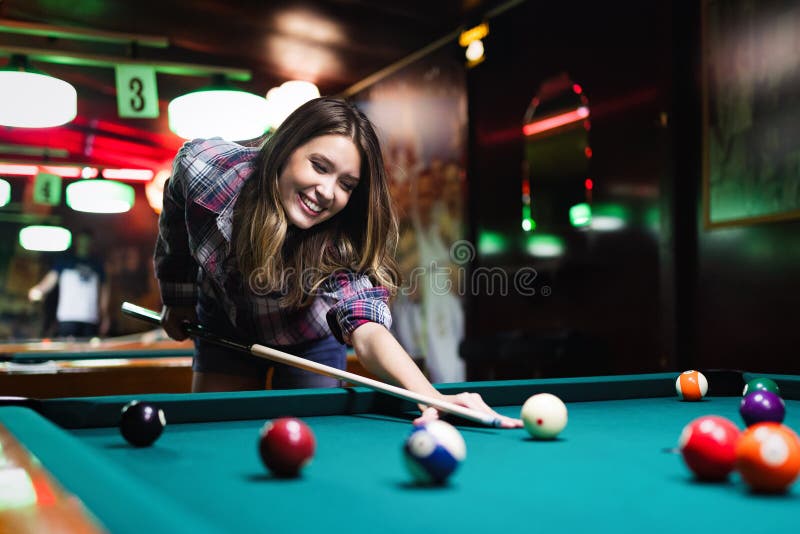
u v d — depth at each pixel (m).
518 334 4.91
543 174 5.37
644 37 4.56
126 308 2.55
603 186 4.85
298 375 2.38
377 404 1.80
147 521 0.63
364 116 2.04
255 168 2.12
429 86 6.66
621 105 4.73
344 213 2.19
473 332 6.03
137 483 0.77
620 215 4.72
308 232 2.18
